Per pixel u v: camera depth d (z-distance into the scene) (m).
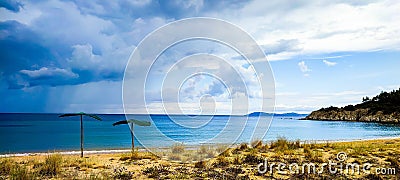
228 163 13.19
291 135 44.81
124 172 11.59
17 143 32.12
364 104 132.38
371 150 17.03
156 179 10.67
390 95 121.88
